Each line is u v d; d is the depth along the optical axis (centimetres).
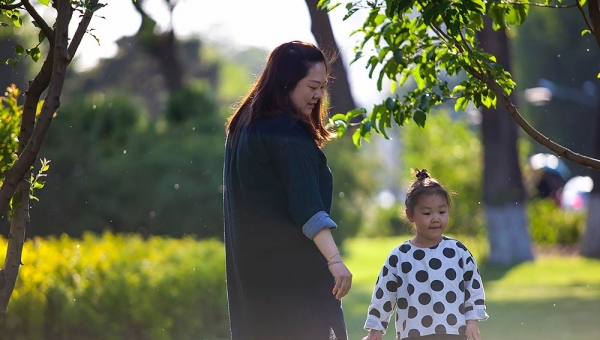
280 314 918
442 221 1142
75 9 927
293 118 916
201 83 5019
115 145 4606
